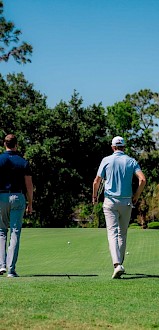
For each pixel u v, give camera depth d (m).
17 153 10.19
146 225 60.06
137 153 76.06
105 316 6.23
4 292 7.49
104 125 60.69
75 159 58.53
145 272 10.34
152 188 61.81
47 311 6.43
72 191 58.69
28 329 5.64
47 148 54.12
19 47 45.31
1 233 10.16
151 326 5.83
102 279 9.03
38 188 57.19
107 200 9.79
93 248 17.25
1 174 9.93
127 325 5.86
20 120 56.28
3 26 44.66
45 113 57.06
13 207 9.94
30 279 9.08
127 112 77.00
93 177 59.41
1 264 10.07
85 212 61.34
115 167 9.76
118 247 9.54
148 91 79.12
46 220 58.53
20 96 59.91
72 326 5.79
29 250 16.92
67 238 21.36
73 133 57.62
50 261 13.97
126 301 7.06
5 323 5.85
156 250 15.98
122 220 9.87
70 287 7.96
